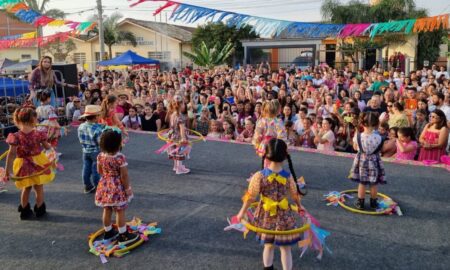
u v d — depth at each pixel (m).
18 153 4.84
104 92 11.45
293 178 3.66
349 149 8.20
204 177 6.49
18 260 4.05
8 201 5.64
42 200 5.05
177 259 4.03
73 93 12.27
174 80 15.51
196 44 30.83
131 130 10.04
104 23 31.69
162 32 32.81
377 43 21.75
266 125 5.53
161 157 7.68
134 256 4.09
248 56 25.20
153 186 6.11
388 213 5.00
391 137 7.54
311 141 8.27
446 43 23.80
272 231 3.38
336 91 13.12
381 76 12.80
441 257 4.02
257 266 3.89
